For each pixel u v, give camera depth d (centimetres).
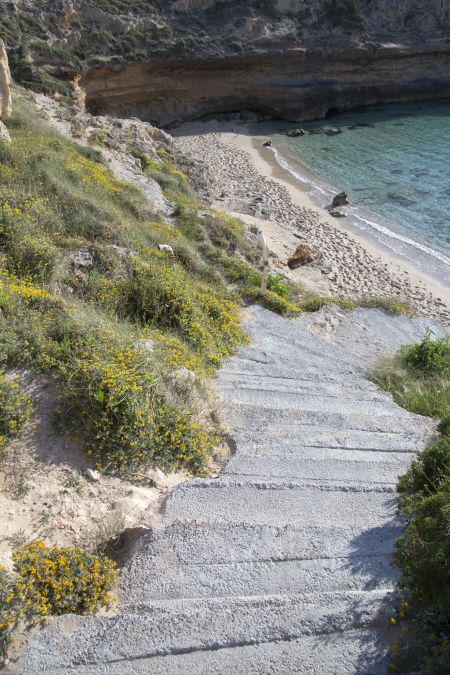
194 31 4728
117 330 793
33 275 925
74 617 416
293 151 3894
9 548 483
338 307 1423
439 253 2367
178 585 464
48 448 591
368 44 5019
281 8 5066
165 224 1628
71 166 1620
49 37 4022
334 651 406
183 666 389
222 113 4806
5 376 638
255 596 449
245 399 818
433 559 423
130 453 609
